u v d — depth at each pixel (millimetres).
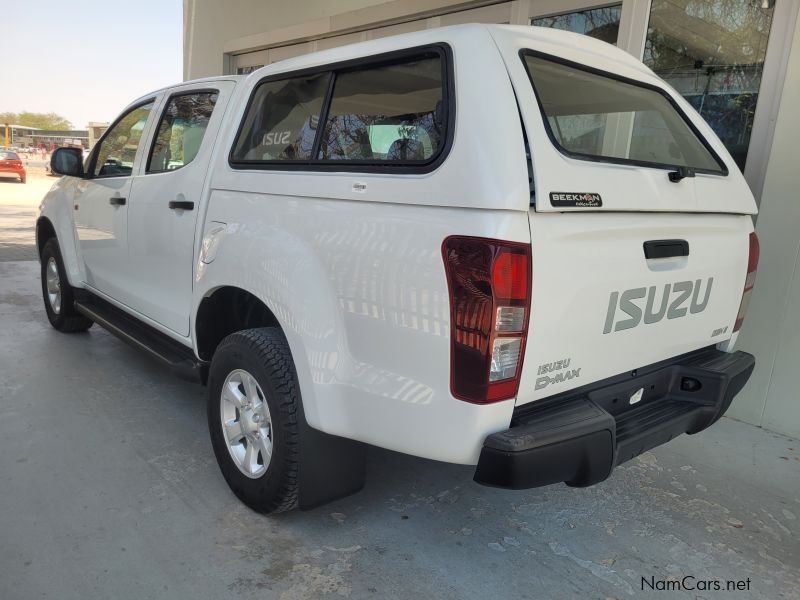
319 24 7176
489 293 1750
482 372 1788
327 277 2170
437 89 2031
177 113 3385
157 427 3477
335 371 2148
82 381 4113
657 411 2434
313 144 2439
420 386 1931
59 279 4793
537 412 2014
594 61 2473
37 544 2393
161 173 3344
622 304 2139
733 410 4090
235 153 2809
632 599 2270
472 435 1842
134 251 3576
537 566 2430
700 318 2553
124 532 2498
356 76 2328
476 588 2277
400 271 1942
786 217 3756
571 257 1911
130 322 3930
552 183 1837
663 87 2904
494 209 1752
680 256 2365
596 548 2576
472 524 2701
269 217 2471
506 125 1825
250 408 2570
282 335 2518
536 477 1858
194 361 3189
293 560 2379
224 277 2633
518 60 1999
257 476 2541
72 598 2117
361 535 2570
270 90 2760
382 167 2086
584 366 2078
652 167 2301
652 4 4457
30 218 13648
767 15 3893
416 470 3164
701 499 3023
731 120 4164
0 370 4234
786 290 3783
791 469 3387
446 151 1902
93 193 4098
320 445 2355
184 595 2158
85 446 3217
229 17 8727
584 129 2432
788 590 2367
